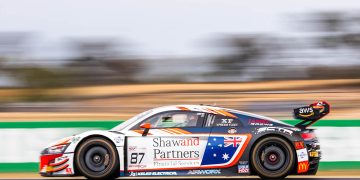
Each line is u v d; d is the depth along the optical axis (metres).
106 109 95.19
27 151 34.84
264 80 126.94
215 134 27.42
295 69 130.62
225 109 28.42
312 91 109.12
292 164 27.02
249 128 27.52
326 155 34.56
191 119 27.92
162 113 28.09
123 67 139.50
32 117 84.56
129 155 27.22
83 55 143.00
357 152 34.62
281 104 92.69
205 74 133.38
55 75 130.88
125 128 27.92
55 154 27.47
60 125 35.25
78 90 120.38
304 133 27.45
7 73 130.62
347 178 29.27
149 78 134.50
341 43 135.00
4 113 90.06
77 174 27.39
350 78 122.88
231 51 137.88
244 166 27.20
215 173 27.25
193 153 27.22
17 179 30.23
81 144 27.30
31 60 136.50
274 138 27.17
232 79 128.62
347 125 34.84
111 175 27.09
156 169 27.16
